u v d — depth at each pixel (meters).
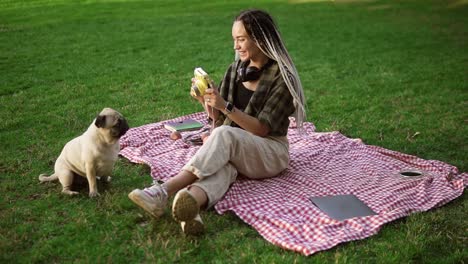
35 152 5.36
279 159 4.50
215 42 12.37
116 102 7.45
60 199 4.24
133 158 5.11
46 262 3.34
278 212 3.98
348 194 4.35
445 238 3.75
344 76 9.39
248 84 4.54
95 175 4.24
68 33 13.16
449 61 10.48
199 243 3.57
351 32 14.00
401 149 5.73
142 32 13.50
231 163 4.25
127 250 3.47
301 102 4.43
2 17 15.60
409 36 13.33
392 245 3.59
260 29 4.25
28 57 10.33
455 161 5.37
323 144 5.66
